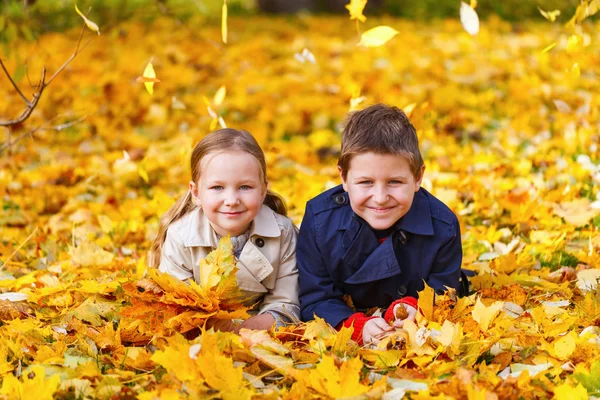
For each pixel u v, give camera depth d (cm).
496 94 731
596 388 214
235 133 271
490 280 303
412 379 219
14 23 493
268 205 303
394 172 253
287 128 662
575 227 381
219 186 265
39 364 227
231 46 1031
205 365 210
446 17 1441
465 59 898
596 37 951
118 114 696
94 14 1022
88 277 323
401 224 272
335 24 1288
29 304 293
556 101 379
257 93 759
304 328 259
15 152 584
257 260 279
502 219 401
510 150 550
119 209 457
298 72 871
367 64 891
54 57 880
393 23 1293
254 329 261
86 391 214
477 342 236
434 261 277
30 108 360
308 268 285
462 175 478
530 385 214
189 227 284
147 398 202
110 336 248
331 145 612
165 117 691
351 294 288
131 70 873
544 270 323
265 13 1527
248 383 214
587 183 449
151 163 535
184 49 1001
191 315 242
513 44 997
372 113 261
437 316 257
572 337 233
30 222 438
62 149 604
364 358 237
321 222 282
